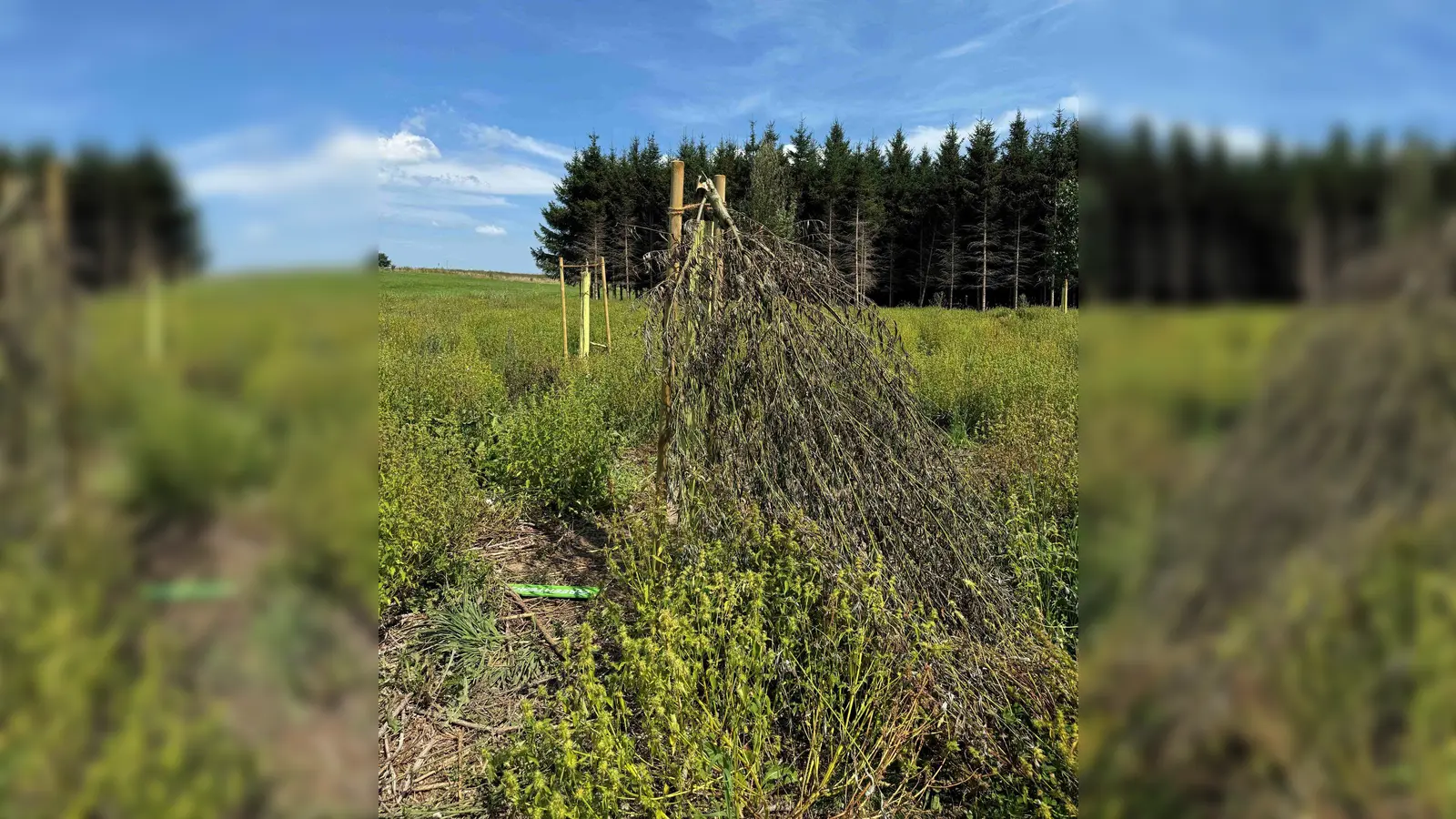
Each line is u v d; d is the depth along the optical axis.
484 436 5.62
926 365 8.02
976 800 2.30
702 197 3.54
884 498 3.07
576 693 2.28
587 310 9.73
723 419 3.25
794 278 3.46
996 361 7.95
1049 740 2.21
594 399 6.06
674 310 3.34
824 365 3.26
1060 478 3.48
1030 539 3.28
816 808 2.33
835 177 35.69
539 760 2.21
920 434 3.33
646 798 1.96
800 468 3.11
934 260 35.12
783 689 2.54
